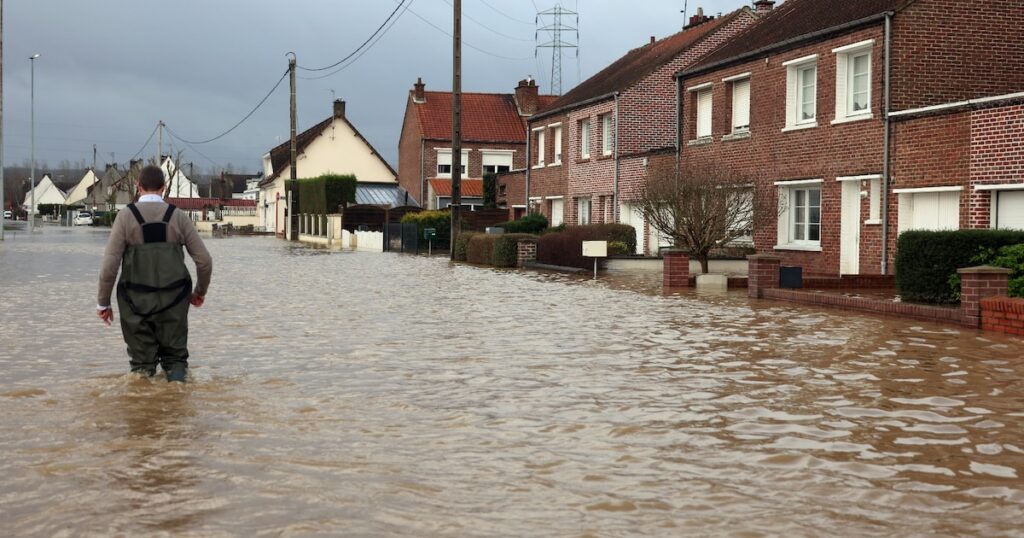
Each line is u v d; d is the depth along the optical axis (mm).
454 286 25078
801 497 6254
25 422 8227
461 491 6336
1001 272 15344
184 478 6559
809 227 29422
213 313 17641
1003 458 7234
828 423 8383
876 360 11922
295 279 27594
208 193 184500
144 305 10008
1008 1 25906
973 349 12898
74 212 132375
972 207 22609
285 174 83438
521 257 35375
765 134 31000
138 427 8062
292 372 10961
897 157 24984
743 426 8266
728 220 27047
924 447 7547
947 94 25609
